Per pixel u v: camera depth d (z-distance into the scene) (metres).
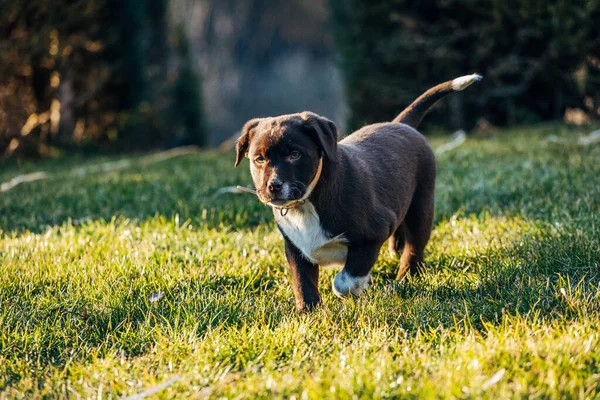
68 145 15.94
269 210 7.92
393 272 6.10
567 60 13.73
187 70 19.52
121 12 16.11
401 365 3.94
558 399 3.42
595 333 4.02
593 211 6.59
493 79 14.85
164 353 4.40
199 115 19.78
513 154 10.44
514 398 3.40
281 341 4.41
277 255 6.34
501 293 4.97
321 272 5.94
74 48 15.43
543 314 4.53
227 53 47.00
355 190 4.96
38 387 4.22
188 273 5.87
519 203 7.51
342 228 4.94
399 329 4.56
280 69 50.09
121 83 16.44
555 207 6.90
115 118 16.59
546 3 13.52
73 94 15.90
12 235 7.35
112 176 10.88
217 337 4.50
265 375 3.91
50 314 5.20
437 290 5.31
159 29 19.03
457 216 7.26
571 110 14.96
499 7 14.00
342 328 4.65
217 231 7.30
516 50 14.56
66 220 8.18
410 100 15.77
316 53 49.53
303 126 4.88
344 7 16.66
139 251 6.39
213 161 12.43
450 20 14.91
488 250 5.93
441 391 3.54
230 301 5.20
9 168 13.70
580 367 3.68
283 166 4.77
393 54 15.55
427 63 15.53
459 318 4.68
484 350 3.93
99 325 5.04
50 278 5.79
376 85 15.98
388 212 5.18
